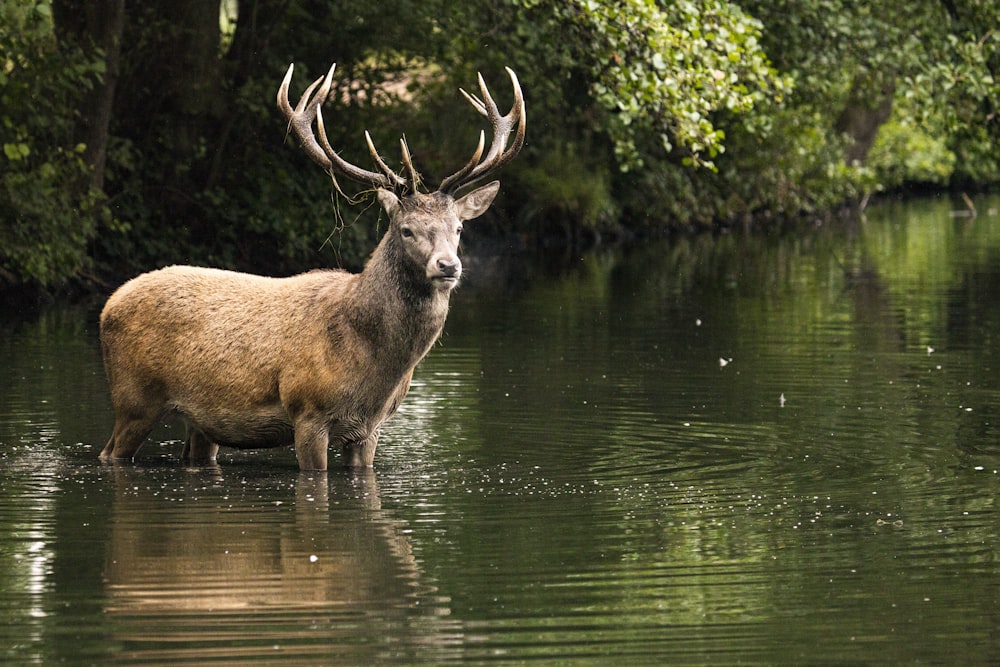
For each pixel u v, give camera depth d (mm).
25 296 25703
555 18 23234
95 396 15773
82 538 9945
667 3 22688
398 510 10766
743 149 44312
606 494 11305
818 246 37969
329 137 31703
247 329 12148
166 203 29625
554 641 7871
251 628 8070
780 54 30062
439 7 29797
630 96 21828
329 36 30797
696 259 34812
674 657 7648
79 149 25141
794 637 7945
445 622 8180
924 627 8109
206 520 10445
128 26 28328
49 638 7906
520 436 13625
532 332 21562
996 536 10000
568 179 39031
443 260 11375
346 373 11836
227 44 30953
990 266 31594
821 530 10180
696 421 14336
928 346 19641
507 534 10078
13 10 21219
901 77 28453
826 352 19141
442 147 34781
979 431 13734
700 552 9617
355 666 7480
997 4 28125
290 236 30297
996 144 29297
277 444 12328
